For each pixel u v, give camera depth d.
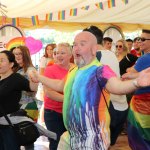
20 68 3.77
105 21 8.78
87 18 8.42
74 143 2.27
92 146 2.16
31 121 3.11
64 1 6.70
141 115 3.11
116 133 3.07
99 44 2.87
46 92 3.29
